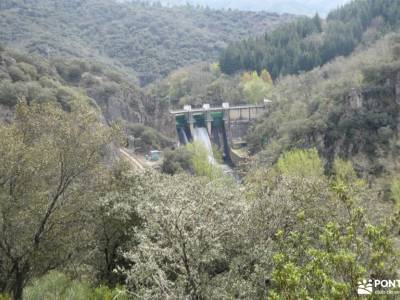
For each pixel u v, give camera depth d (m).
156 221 16.05
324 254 9.17
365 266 9.66
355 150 81.56
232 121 120.06
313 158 69.88
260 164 81.25
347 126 84.25
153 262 14.49
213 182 26.34
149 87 170.00
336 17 181.50
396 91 83.19
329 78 111.50
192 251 14.62
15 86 66.06
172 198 19.03
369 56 101.12
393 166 70.25
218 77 164.25
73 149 20.84
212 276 17.58
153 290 14.34
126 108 110.62
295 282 8.63
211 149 112.19
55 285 19.58
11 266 20.44
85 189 22.08
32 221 19.89
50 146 20.36
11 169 18.47
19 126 21.45
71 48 182.50
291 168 63.94
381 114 82.19
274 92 131.12
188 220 15.03
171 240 14.48
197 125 120.25
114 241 24.58
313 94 103.56
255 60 162.75
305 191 20.38
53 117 21.03
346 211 18.25
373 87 85.31
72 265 22.81
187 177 27.45
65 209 21.19
